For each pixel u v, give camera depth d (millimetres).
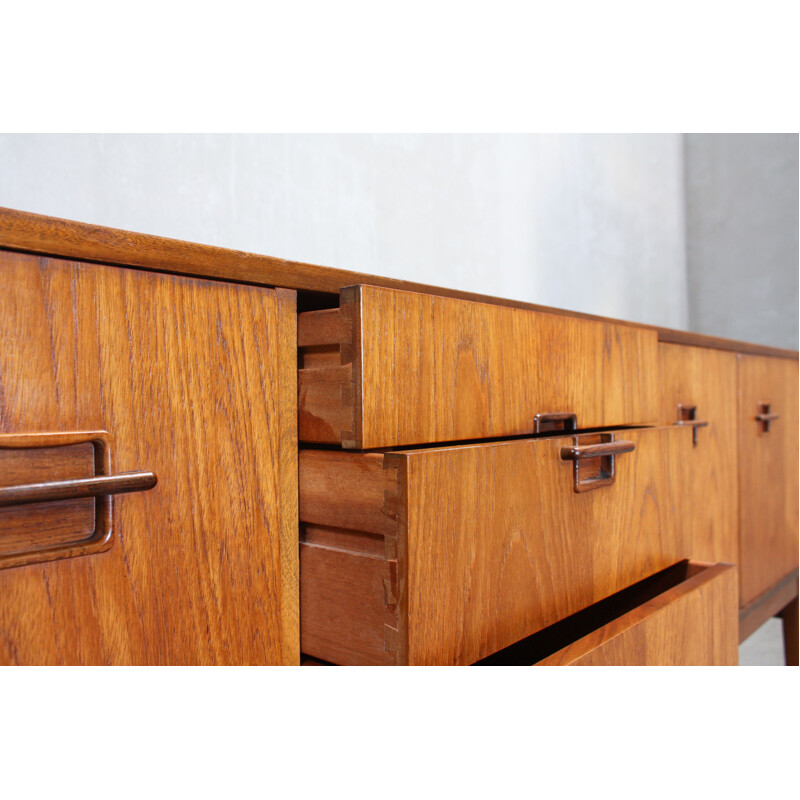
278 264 546
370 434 527
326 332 564
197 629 507
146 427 476
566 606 650
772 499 1354
